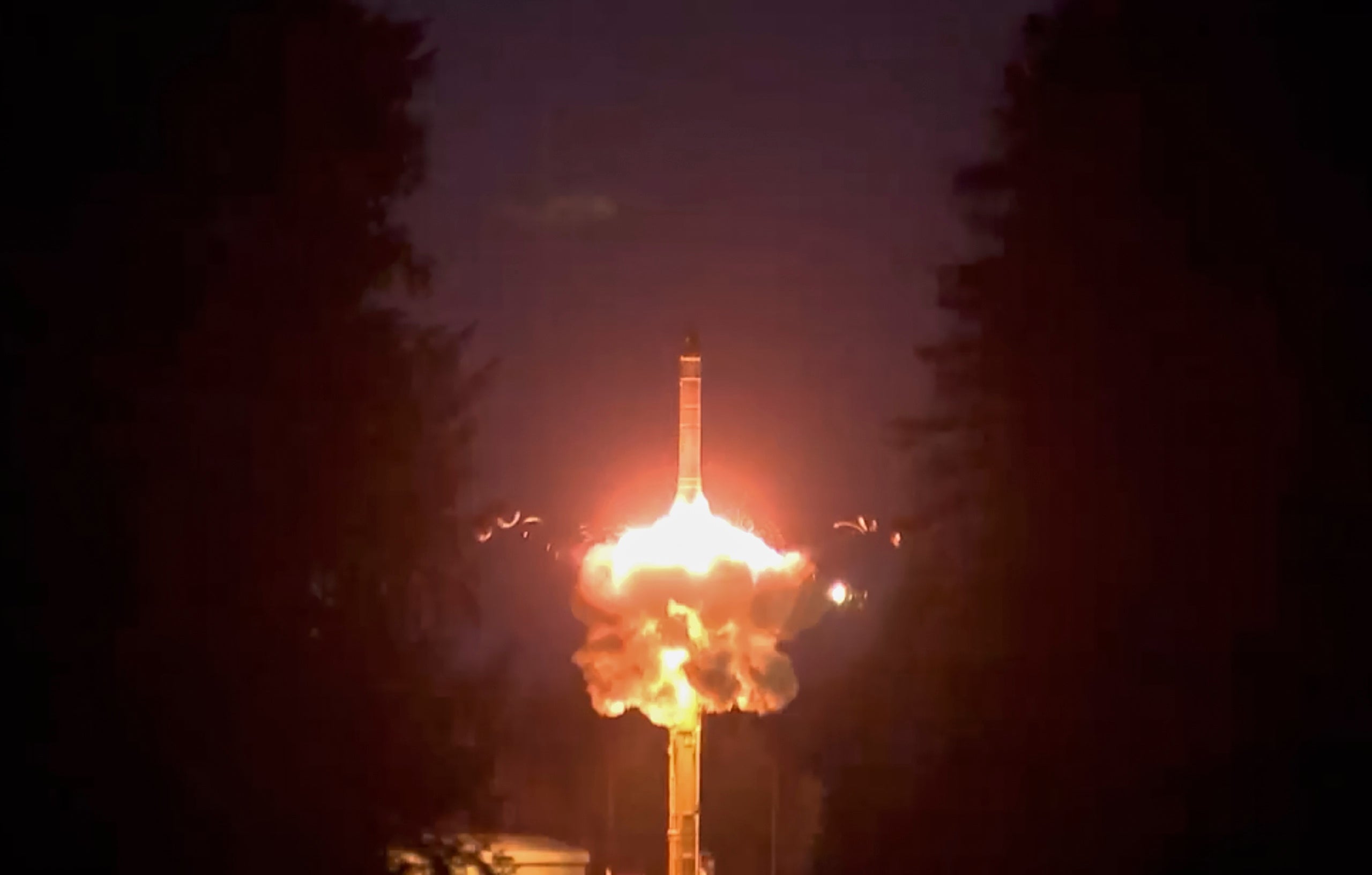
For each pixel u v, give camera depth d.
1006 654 63.03
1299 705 54.31
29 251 51.78
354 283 60.34
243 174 57.19
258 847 52.69
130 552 51.91
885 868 67.88
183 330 54.47
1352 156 56.00
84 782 49.50
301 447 57.19
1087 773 59.66
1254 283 57.41
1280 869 53.50
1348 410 55.09
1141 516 59.62
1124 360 60.91
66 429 51.47
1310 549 55.09
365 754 56.56
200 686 52.84
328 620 57.31
